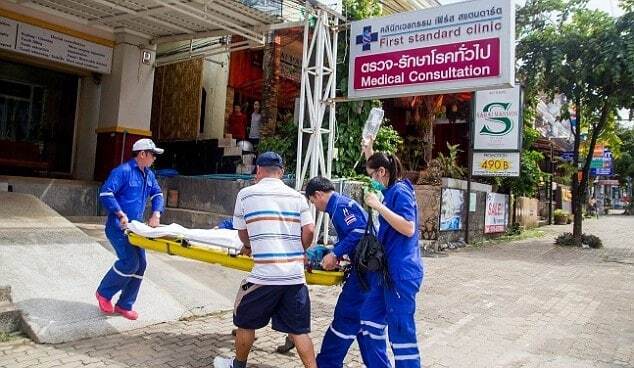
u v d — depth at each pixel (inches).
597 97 555.2
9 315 172.6
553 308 268.1
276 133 513.0
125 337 179.8
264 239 140.3
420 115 642.8
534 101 675.4
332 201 156.9
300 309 141.3
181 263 286.2
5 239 244.1
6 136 429.1
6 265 214.8
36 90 442.3
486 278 346.0
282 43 526.0
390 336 138.6
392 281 138.2
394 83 309.1
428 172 518.9
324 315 230.8
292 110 615.2
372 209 146.3
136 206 192.5
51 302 190.7
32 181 379.9
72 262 235.3
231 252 167.0
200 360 163.5
